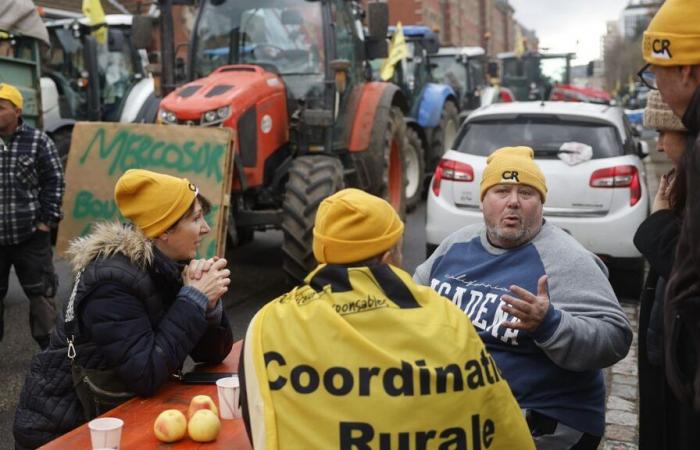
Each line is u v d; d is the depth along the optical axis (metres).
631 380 5.08
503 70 29.42
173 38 8.03
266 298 7.24
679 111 2.10
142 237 2.95
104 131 6.57
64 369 2.98
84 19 11.77
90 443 2.51
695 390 2.02
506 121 7.12
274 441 1.89
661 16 2.04
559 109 7.09
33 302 5.42
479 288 2.95
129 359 2.80
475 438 1.91
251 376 1.97
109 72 11.79
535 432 2.78
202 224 3.07
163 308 3.00
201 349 3.21
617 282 6.97
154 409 2.79
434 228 7.15
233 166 6.80
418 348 1.91
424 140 13.33
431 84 14.36
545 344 2.63
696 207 1.89
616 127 6.95
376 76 13.31
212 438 2.57
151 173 2.97
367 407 1.87
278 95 7.40
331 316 1.93
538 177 2.94
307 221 6.77
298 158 7.21
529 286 2.87
